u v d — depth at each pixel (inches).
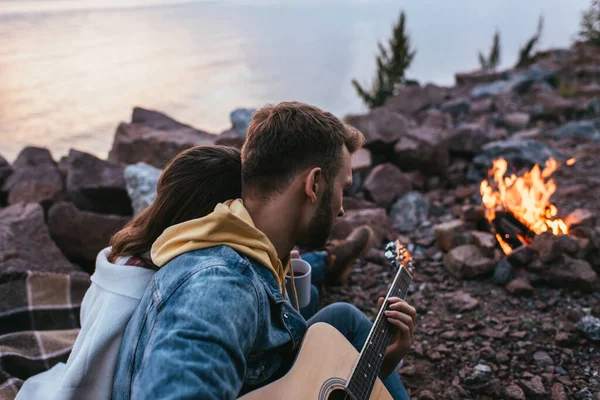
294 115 48.1
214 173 53.0
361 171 178.4
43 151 192.9
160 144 183.0
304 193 48.3
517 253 119.9
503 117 275.9
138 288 49.5
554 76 360.5
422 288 123.4
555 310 107.9
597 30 465.7
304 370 52.7
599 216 151.1
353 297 121.3
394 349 63.9
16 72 2237.9
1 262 103.7
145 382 37.0
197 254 45.6
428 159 185.8
